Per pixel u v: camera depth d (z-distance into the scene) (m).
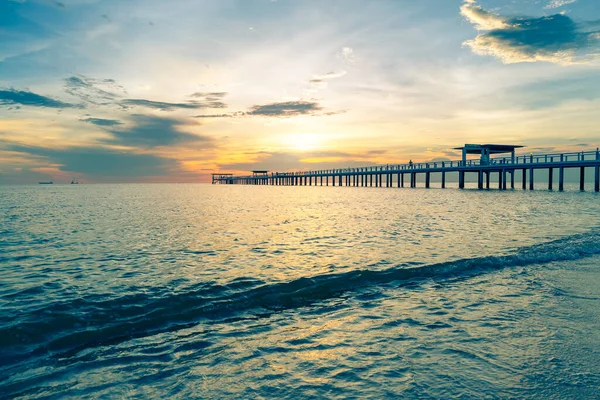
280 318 6.04
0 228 19.28
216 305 6.66
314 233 16.27
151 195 61.25
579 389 3.83
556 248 11.08
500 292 7.19
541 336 5.17
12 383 4.09
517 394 3.73
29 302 6.98
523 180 56.84
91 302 6.93
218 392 3.87
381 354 4.68
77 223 21.38
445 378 4.06
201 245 13.65
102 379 4.17
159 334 5.45
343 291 7.44
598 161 40.44
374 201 38.69
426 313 6.11
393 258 10.50
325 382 4.03
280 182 137.88
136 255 11.89
